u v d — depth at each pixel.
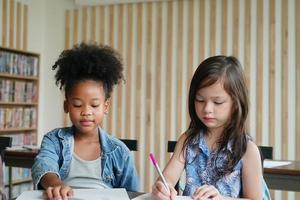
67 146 1.26
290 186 1.95
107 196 1.00
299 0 3.52
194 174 1.21
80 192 1.04
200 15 3.89
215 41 3.83
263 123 3.63
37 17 4.55
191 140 1.23
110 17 4.29
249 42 3.70
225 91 1.06
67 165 1.25
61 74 1.28
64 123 4.48
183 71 3.95
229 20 3.79
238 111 1.10
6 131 4.04
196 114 1.15
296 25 3.53
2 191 1.65
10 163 2.66
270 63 3.62
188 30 3.95
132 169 1.33
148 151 4.05
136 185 1.35
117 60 1.33
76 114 1.20
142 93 4.11
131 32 4.18
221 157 1.17
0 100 3.87
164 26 4.04
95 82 1.22
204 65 1.09
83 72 1.23
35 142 4.36
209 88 1.06
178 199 0.99
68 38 4.49
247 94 1.12
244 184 1.13
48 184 1.04
